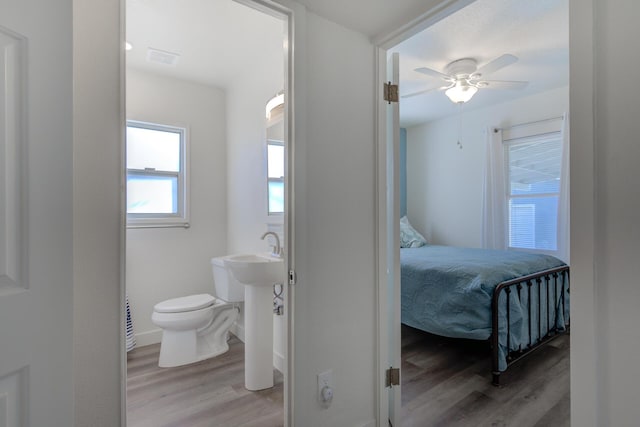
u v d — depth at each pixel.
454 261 2.76
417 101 3.91
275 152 2.58
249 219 2.84
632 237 0.81
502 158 3.97
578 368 0.88
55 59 0.74
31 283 0.69
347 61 1.57
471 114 4.32
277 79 2.42
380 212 1.68
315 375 1.45
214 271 2.79
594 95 0.86
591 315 0.86
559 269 2.76
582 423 0.87
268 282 2.06
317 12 1.44
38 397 0.70
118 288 0.97
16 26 0.67
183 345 2.47
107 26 0.96
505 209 3.98
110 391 0.95
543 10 2.11
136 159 2.88
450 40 2.48
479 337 2.24
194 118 3.06
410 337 3.06
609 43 0.84
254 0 1.27
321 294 1.47
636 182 0.80
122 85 0.98
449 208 4.59
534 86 3.46
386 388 1.71
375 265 1.68
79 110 0.92
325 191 1.49
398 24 1.53
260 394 2.06
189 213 3.03
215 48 2.41
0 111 0.64
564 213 3.43
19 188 0.67
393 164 1.73
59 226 0.74
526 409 1.89
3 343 0.64
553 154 3.63
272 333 2.17
